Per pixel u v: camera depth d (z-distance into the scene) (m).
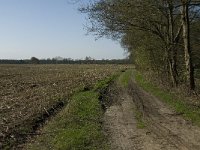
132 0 26.97
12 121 18.78
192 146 13.76
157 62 43.03
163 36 32.81
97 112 21.92
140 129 17.33
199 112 20.34
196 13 31.50
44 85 41.72
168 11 31.31
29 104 24.78
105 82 46.50
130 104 26.38
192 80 26.70
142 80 50.19
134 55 61.03
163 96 29.12
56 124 18.31
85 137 15.30
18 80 50.97
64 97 29.00
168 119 19.58
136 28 30.91
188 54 26.48
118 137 15.78
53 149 13.79
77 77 58.12
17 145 14.65
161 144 14.30
